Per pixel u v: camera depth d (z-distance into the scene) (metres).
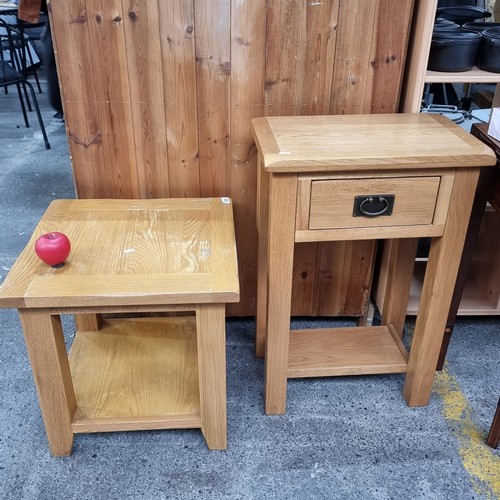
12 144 3.45
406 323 1.89
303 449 1.40
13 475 1.32
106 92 1.44
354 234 1.26
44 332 1.18
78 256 1.24
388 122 1.39
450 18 1.76
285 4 1.36
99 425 1.34
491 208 1.75
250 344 1.79
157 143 1.52
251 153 1.55
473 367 1.69
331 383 1.62
